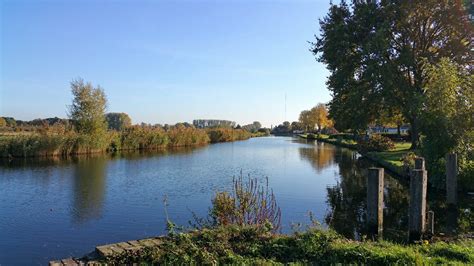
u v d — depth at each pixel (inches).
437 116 601.9
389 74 1091.3
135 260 243.6
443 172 599.8
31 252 368.5
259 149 1934.1
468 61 1116.5
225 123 4271.7
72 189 707.4
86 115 1556.3
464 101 595.8
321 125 3710.6
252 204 355.3
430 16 1147.3
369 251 252.8
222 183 775.7
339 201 582.9
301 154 1584.6
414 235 360.8
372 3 1163.9
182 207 555.5
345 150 1830.7
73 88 1542.8
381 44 1069.8
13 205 573.0
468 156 592.1
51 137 1397.6
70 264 241.4
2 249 377.1
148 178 849.5
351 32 1193.4
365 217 472.7
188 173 938.7
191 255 245.6
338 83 1232.8
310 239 274.7
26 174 914.7
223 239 275.7
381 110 1279.5
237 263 238.8
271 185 746.2
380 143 1416.1
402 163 860.6
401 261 239.0
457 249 265.7
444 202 524.4
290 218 470.3
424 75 1119.6
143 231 436.1
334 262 242.7
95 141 1551.4
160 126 2122.3
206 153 1643.7
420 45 1199.6
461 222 424.2
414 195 362.9
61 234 426.6
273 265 237.9
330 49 1214.9
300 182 789.9
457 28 1122.0
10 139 1334.9
